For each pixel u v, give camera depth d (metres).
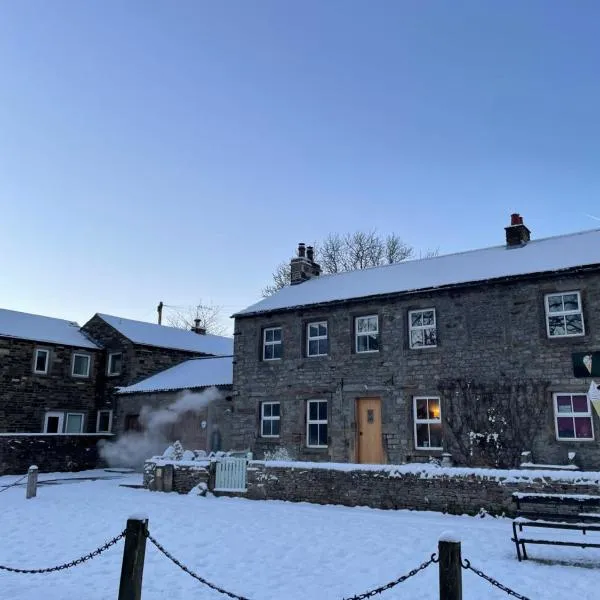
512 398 16.95
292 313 22.12
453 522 12.38
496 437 16.95
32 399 28.17
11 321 29.69
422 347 18.97
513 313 17.52
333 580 8.04
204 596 7.33
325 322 21.53
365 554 9.52
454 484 13.78
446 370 18.28
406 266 22.47
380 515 13.42
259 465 16.91
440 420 18.19
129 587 6.12
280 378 21.83
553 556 9.14
